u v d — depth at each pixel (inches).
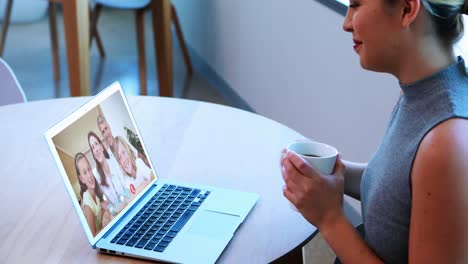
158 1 141.6
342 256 43.9
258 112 137.0
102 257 45.5
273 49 125.2
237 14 140.1
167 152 60.3
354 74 99.8
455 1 38.2
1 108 69.0
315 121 114.0
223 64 153.9
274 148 61.4
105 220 47.8
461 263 37.3
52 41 158.1
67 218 50.1
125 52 183.0
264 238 47.7
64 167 45.5
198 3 165.3
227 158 59.4
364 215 45.8
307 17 110.5
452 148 37.0
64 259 45.2
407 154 39.7
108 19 208.4
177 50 185.5
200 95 155.3
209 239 46.9
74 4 123.7
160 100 71.7
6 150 60.2
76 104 70.5
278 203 52.4
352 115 102.3
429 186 37.6
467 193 36.7
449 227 36.8
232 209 50.8
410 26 39.2
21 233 48.1
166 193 53.1
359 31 40.6
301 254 48.9
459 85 39.8
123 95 54.7
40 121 66.2
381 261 42.7
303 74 115.3
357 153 102.7
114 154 51.1
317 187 44.6
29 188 54.1
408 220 40.9
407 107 41.0
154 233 47.6
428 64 40.1
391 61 40.7
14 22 196.2
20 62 173.0
